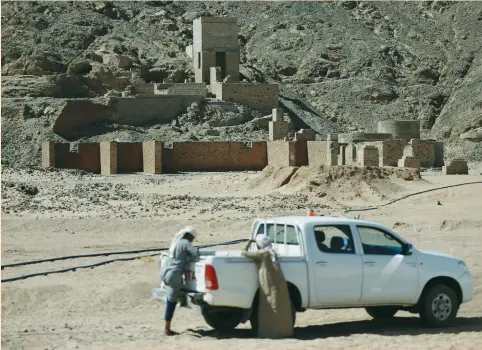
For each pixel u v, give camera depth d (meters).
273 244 18.05
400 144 81.25
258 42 144.50
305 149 80.31
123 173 78.94
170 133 98.69
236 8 153.25
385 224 37.31
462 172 71.94
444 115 127.06
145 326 18.42
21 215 39.44
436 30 150.75
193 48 118.19
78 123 97.19
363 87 131.62
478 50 143.12
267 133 102.12
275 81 133.62
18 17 121.31
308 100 129.38
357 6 155.38
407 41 147.38
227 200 48.41
